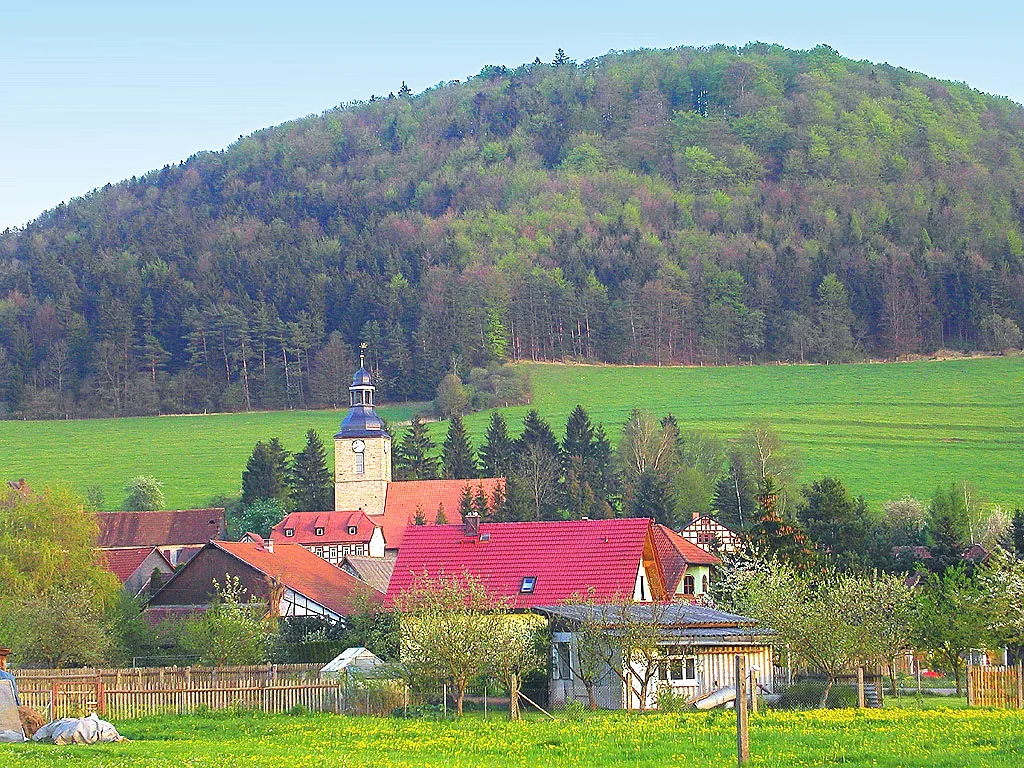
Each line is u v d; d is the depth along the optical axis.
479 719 65.69
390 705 69.12
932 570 144.25
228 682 74.75
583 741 52.41
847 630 71.94
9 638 89.25
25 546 107.75
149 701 68.69
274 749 51.06
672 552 120.94
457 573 98.94
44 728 55.38
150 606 122.94
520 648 71.12
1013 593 78.00
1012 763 44.31
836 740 50.91
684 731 55.34
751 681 64.88
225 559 121.94
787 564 108.56
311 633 103.31
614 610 74.88
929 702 72.06
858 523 153.88
